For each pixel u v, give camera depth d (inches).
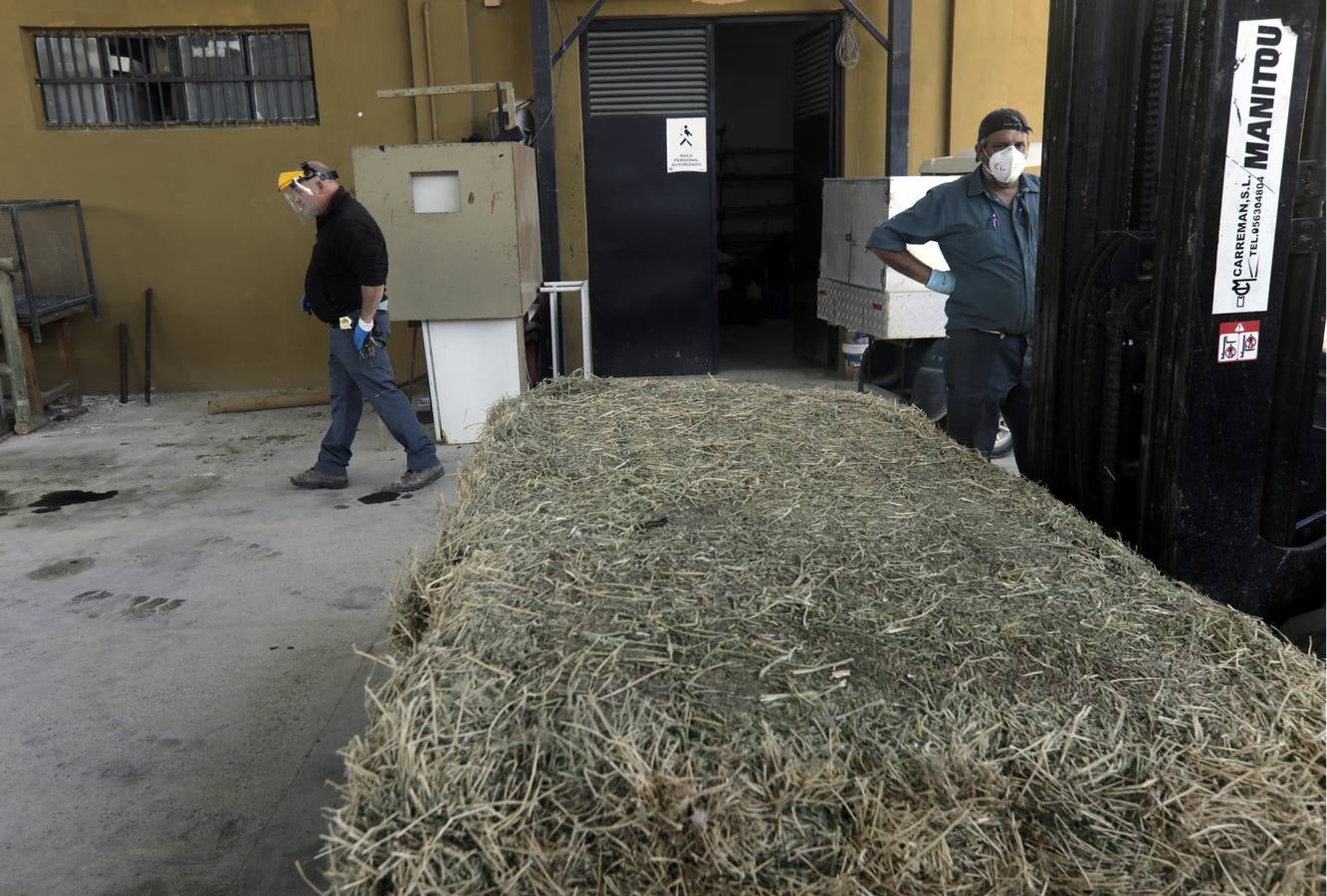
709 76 260.7
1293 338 74.9
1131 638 56.6
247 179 261.1
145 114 259.6
